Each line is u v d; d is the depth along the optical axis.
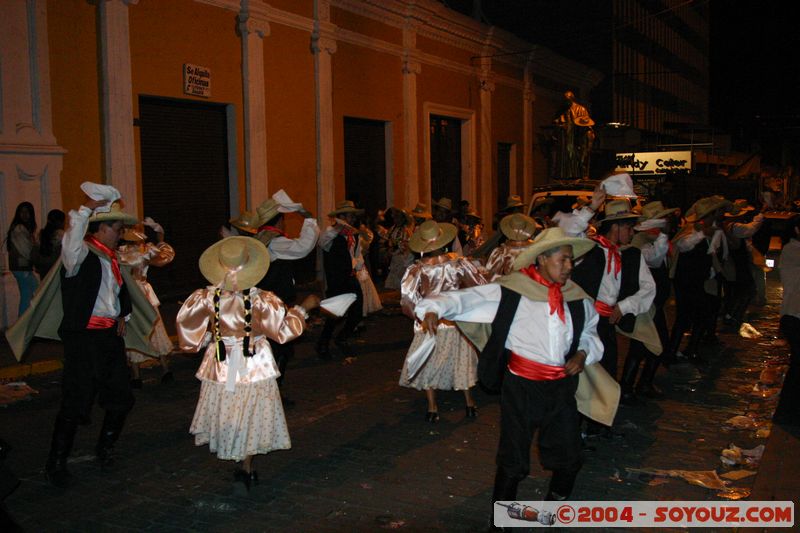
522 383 4.42
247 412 5.14
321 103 16.81
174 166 13.73
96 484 5.56
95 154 11.99
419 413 7.34
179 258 13.91
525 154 28.11
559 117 25.53
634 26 42.84
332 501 5.22
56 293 5.72
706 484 5.43
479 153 24.59
